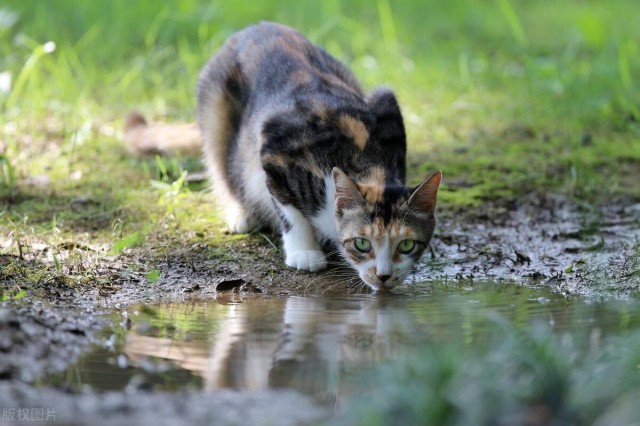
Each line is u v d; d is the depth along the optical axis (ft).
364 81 49.93
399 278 28.27
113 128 43.86
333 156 29.81
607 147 43.39
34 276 27.53
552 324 23.58
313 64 33.81
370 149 30.07
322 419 17.88
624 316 24.54
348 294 27.99
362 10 67.10
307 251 30.53
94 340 22.62
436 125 46.42
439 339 22.17
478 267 30.91
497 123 46.98
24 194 35.91
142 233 32.24
